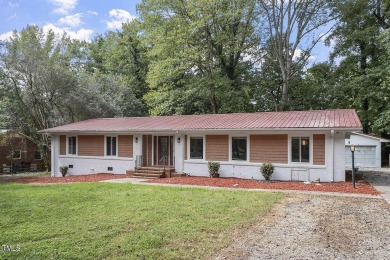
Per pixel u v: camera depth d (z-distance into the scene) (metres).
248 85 27.66
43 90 25.66
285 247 5.66
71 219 7.28
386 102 25.55
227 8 25.33
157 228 6.61
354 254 5.33
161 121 20.80
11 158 30.77
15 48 24.45
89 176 19.52
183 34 25.23
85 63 42.59
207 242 5.85
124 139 20.02
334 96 27.11
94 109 27.52
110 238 5.91
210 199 10.01
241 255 5.25
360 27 27.00
